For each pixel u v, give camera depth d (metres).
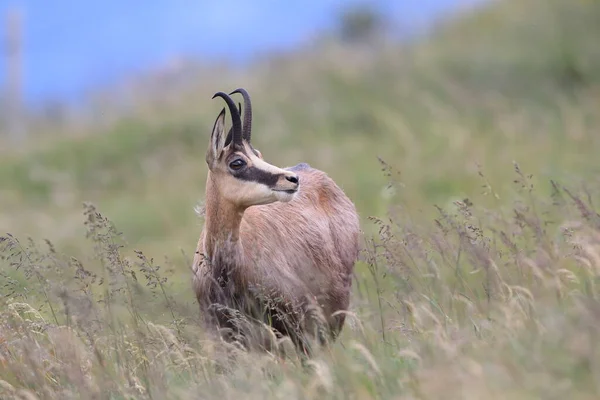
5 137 90.38
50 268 29.00
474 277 33.41
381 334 27.38
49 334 26.11
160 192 67.31
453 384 19.09
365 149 66.62
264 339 26.08
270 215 28.80
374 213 53.12
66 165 77.25
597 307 20.44
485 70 75.38
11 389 23.73
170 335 24.36
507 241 27.06
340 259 30.66
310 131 72.38
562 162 53.81
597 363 18.72
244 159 27.14
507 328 21.86
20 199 72.19
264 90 81.00
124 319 29.80
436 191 55.84
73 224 60.38
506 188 50.09
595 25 79.44
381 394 20.89
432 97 73.25
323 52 88.25
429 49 82.44
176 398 22.70
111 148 77.88
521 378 18.97
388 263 27.33
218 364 24.39
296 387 21.27
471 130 66.12
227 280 27.27
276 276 27.61
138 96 90.06
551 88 71.56
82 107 92.69
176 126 78.31
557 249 27.45
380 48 86.31
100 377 23.47
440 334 22.42
